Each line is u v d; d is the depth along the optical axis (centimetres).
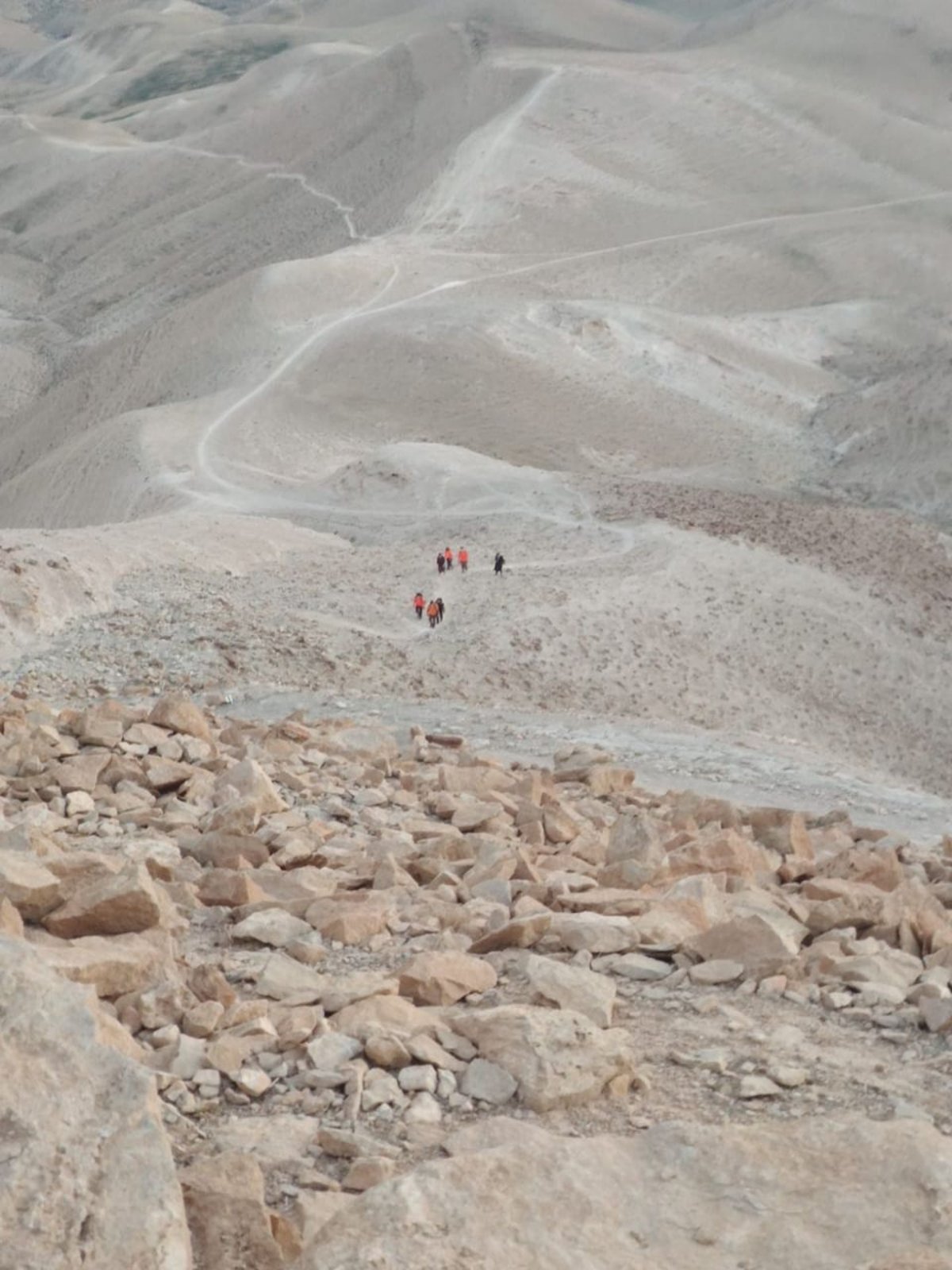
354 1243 401
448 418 12925
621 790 1505
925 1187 427
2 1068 428
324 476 10888
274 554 4959
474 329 14375
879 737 5178
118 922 660
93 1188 398
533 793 1255
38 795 1058
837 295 17112
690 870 920
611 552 6059
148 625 3117
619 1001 647
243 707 2317
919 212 19200
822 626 5684
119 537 4378
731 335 15362
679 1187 437
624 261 17675
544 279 17125
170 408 12475
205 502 9631
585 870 926
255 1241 420
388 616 4266
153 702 2380
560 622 4769
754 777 1948
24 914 670
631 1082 546
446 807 1148
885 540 7081
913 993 642
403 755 1603
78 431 15712
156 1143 413
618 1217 421
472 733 2142
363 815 1105
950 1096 528
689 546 6181
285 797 1156
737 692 5012
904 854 1198
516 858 880
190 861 886
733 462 12912
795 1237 412
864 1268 382
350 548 5603
